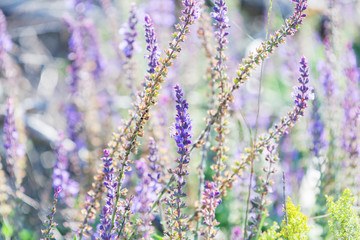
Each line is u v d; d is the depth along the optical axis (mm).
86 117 1100
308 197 1013
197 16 720
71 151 1078
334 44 1083
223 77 762
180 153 713
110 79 1270
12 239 921
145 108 715
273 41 744
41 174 1155
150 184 693
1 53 1104
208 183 732
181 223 739
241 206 936
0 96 1164
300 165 1068
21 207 995
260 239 752
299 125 1113
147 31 738
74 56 1141
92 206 766
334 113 1024
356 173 947
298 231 743
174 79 1197
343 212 749
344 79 1072
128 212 728
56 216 1009
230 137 1063
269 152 762
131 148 723
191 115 1239
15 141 929
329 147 984
